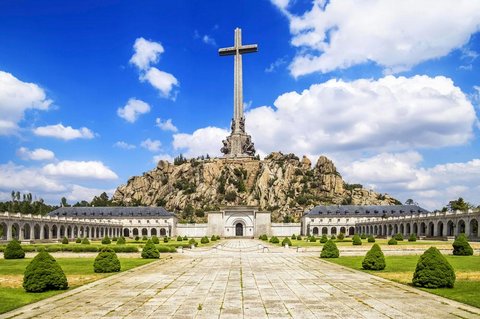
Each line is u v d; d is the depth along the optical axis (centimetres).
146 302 2933
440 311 2616
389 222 17162
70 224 15562
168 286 3656
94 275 4428
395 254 7250
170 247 8481
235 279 4125
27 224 12444
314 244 11200
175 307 2767
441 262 3456
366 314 2553
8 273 4594
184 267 5312
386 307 2742
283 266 5447
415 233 14850
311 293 3284
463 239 6706
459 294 3139
